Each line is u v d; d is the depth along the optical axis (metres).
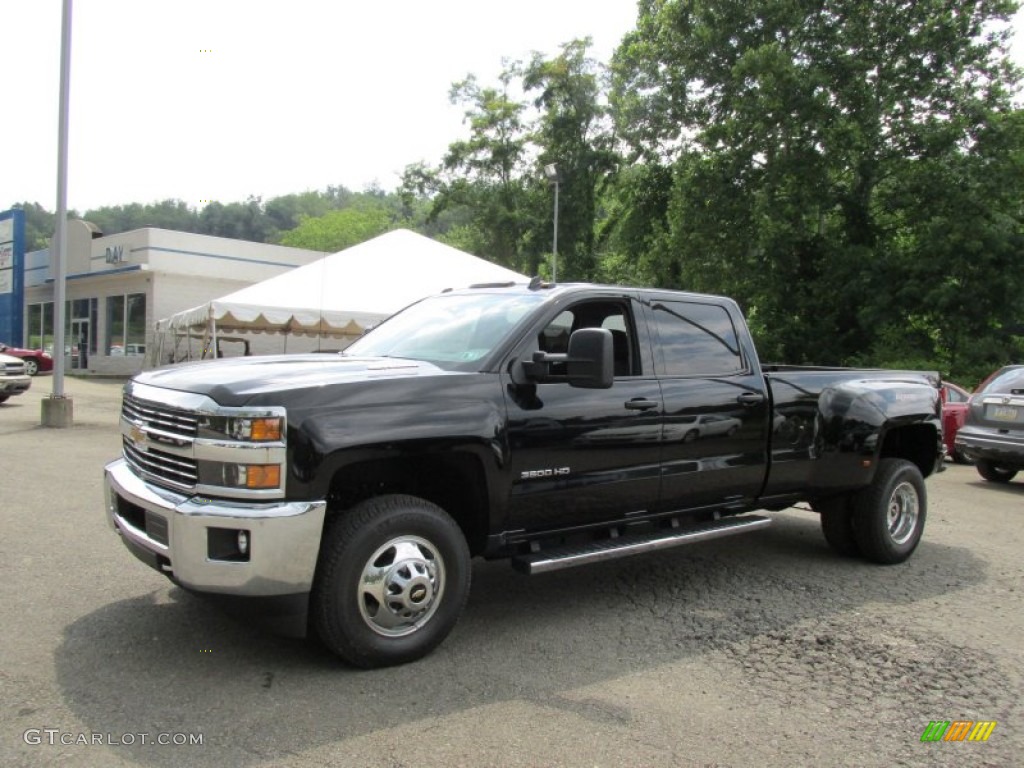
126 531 4.07
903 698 3.86
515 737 3.33
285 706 3.52
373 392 3.91
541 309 4.71
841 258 23.98
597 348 4.19
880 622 4.95
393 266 17.61
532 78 40.81
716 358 5.46
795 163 23.73
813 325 25.14
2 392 16.31
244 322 14.98
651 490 4.97
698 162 25.91
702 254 25.73
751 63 23.22
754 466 5.52
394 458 4.10
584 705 3.66
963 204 22.23
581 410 4.59
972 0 23.58
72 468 9.27
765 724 3.54
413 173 45.59
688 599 5.30
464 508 4.43
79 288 33.88
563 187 40.97
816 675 4.11
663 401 4.99
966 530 7.90
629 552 4.78
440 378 4.15
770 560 6.41
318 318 15.31
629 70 30.14
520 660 4.17
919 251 22.91
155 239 28.77
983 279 22.00
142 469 4.14
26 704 3.47
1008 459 10.65
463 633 4.55
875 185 25.22
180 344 24.69
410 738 3.28
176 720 3.36
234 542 3.63
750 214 25.16
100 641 4.19
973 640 4.68
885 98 24.02
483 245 47.12
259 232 98.38
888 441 6.86
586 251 41.19
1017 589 5.79
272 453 3.60
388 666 3.98
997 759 3.30
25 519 6.76
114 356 31.44
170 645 4.16
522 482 4.35
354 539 3.81
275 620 4.30
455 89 44.38
